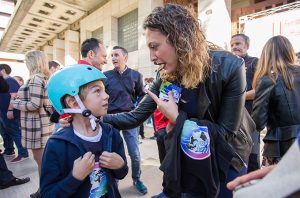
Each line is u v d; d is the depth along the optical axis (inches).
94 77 44.6
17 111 156.4
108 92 108.1
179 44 40.9
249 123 50.9
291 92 66.8
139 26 331.3
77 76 43.7
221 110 45.3
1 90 152.2
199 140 42.1
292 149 14.8
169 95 46.4
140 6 327.9
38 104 94.0
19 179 121.3
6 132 171.9
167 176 43.6
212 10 251.4
